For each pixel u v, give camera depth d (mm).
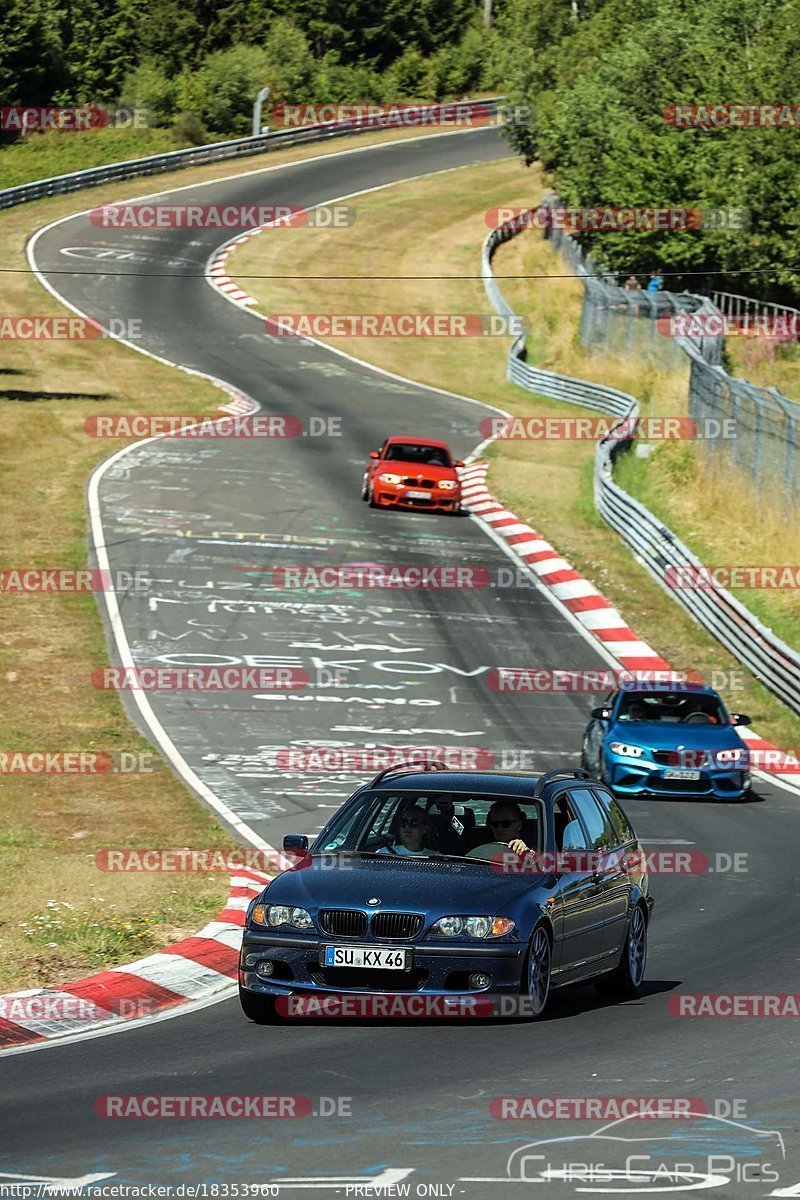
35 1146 16672
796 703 60094
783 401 80688
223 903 31578
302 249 165000
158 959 27312
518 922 22516
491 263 163125
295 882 23328
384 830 24891
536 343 140750
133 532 77500
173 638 62281
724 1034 22594
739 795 47875
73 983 25625
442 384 127062
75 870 33594
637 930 26469
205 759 47969
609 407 115750
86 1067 20516
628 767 47375
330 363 129625
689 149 129375
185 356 126500
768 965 28109
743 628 65875
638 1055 21062
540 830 24375
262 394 116312
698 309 121688
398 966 22219
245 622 65125
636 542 80688
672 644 68375
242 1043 21781
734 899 34656
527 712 57406
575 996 26219
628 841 27203
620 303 131750
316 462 96812
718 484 88875
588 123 141125
